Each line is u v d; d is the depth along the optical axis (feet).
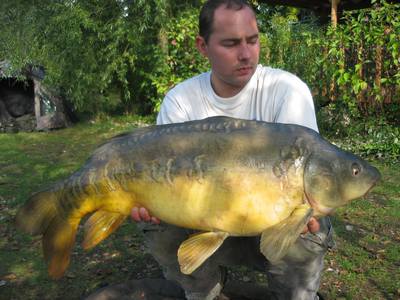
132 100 16.21
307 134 2.83
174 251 3.74
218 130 2.87
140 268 5.67
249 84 3.54
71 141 13.21
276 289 3.57
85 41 14.58
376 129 10.32
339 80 10.69
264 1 15.62
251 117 3.57
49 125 14.79
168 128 2.97
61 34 14.23
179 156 2.85
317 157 2.75
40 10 14.55
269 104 3.50
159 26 14.39
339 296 4.85
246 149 2.78
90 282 5.41
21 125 15.84
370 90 10.72
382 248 5.85
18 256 6.09
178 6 15.37
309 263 3.40
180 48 13.91
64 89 15.34
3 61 15.03
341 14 15.46
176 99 3.74
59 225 3.15
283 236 2.67
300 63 11.85
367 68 11.05
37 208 3.16
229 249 3.72
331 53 11.14
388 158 9.43
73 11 13.99
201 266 3.76
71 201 3.09
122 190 2.98
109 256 6.00
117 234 6.63
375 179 2.81
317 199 2.76
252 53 3.25
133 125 14.78
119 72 14.62
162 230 3.64
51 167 10.42
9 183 9.23
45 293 5.21
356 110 10.88
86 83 14.57
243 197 2.74
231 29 3.18
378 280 5.12
